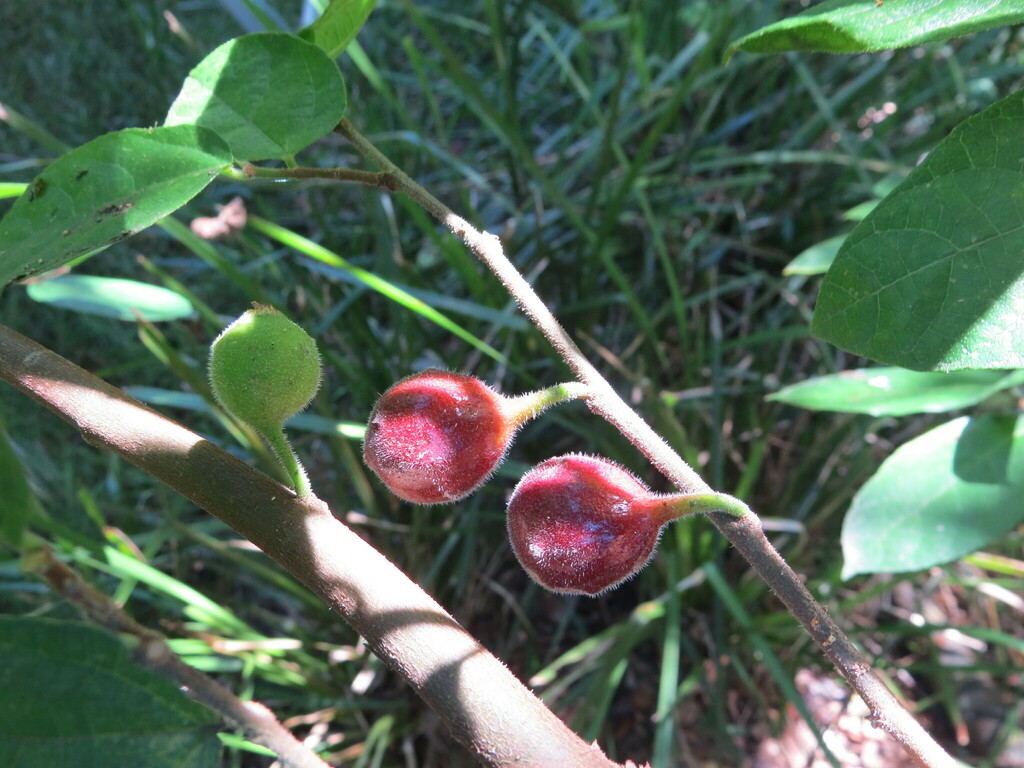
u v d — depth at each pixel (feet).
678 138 1.26
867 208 0.75
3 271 0.33
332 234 1.06
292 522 0.31
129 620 0.24
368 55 1.31
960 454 0.56
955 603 1.03
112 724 0.25
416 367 1.04
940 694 0.93
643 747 0.90
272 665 0.85
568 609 0.96
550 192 0.94
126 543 0.76
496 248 0.35
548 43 1.24
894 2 0.31
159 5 1.37
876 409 0.60
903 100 1.14
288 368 0.32
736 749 0.82
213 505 0.32
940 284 0.30
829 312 0.31
